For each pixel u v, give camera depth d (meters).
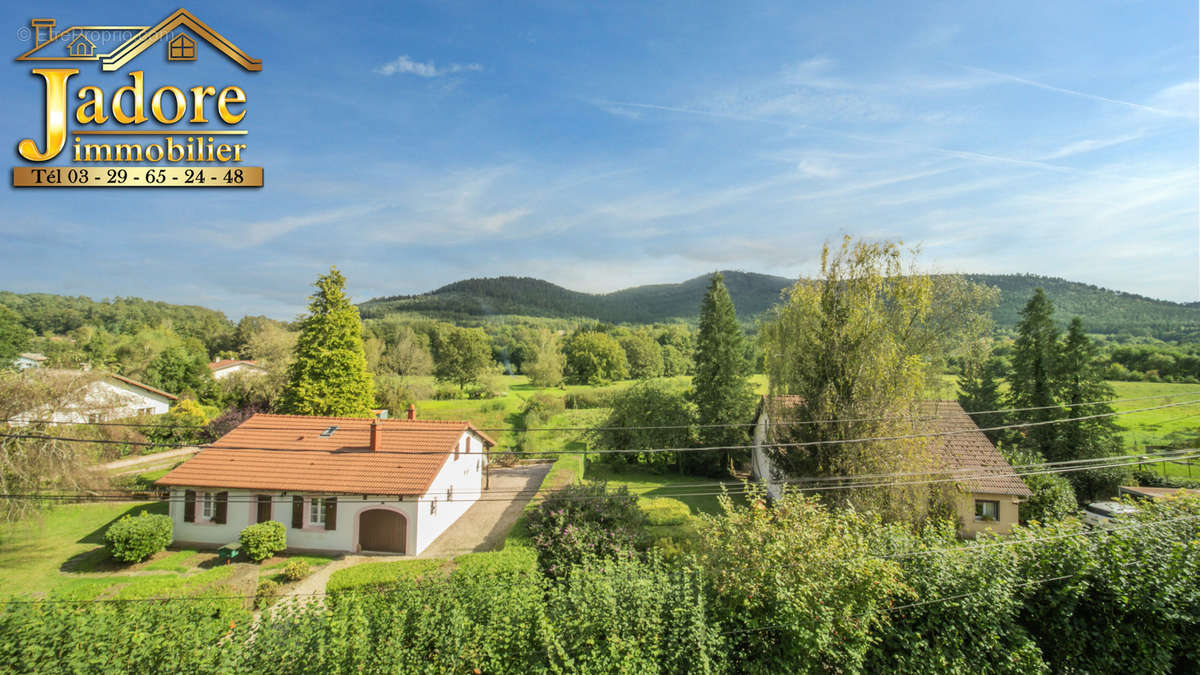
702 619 10.87
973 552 12.53
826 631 10.70
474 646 10.53
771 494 28.41
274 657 10.24
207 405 48.56
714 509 29.27
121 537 20.50
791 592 10.97
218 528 23.31
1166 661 11.28
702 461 39.19
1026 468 26.89
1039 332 38.88
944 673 11.30
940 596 11.83
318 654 10.14
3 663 10.16
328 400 35.06
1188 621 11.27
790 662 11.05
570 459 34.78
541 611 10.77
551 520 19.94
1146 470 33.59
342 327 36.16
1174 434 36.19
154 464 35.06
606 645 10.38
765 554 11.63
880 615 11.70
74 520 25.66
